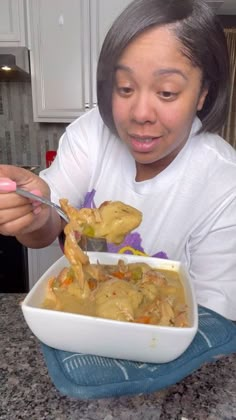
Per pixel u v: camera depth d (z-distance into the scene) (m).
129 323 0.29
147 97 0.39
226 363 0.37
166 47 0.36
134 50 0.37
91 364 0.31
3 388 0.34
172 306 0.35
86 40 1.34
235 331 0.36
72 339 0.31
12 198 0.36
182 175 0.52
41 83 1.38
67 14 1.32
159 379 0.30
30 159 1.61
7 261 1.27
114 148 0.57
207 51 0.40
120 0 1.30
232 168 0.51
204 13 0.39
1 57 1.24
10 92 1.54
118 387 0.29
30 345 0.40
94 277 0.38
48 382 0.34
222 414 0.31
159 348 0.30
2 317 0.47
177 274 0.44
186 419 0.30
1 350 0.39
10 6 1.31
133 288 0.36
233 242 0.48
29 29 1.33
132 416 0.30
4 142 1.60
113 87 0.42
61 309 0.34
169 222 0.53
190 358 0.32
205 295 0.45
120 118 0.42
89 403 0.32
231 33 1.86
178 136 0.43
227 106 0.50
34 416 0.30
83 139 0.60
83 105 1.40
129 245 0.54
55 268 0.40
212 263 0.49
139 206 0.54
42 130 1.58
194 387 0.33
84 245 0.45
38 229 0.44
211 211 0.50
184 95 0.39
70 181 0.59
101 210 0.40
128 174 0.55
